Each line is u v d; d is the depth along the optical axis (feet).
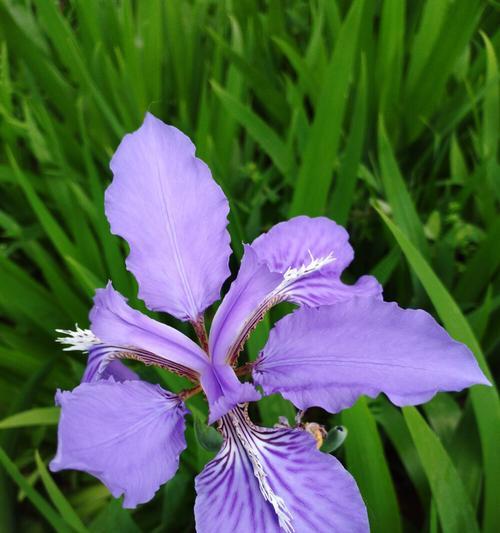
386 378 0.35
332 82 0.66
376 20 1.07
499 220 0.70
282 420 0.43
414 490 0.70
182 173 0.39
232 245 0.71
